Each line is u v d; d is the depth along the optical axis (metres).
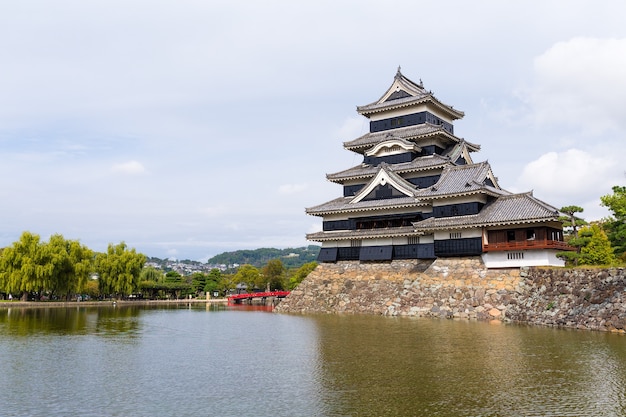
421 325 49.84
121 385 27.25
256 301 133.88
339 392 25.08
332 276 75.50
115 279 118.69
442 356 33.12
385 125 87.44
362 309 67.06
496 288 56.88
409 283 65.31
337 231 79.12
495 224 59.47
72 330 52.91
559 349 34.81
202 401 24.03
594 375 27.48
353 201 78.62
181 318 69.25
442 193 64.88
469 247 62.34
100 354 37.03
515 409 21.97
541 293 52.25
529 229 59.16
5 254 97.94
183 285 148.62
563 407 22.16
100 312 83.06
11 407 23.25
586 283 48.38
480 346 36.50
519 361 31.20
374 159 84.19
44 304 101.25
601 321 44.09
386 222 76.06
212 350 38.50
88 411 22.64
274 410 22.52
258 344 41.25
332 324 52.81
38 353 37.53
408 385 26.09
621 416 21.00
